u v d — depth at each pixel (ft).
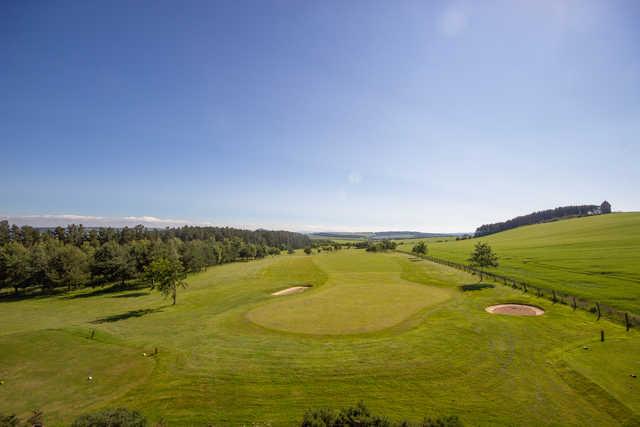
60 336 90.74
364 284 170.91
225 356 71.41
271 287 177.06
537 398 49.62
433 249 430.20
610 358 61.21
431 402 49.55
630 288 119.55
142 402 53.57
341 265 274.77
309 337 84.07
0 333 115.24
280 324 98.32
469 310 104.58
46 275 219.00
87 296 203.21
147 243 293.02
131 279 247.91
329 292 150.71
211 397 53.78
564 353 64.95
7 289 252.62
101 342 86.07
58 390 59.47
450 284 157.89
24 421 49.67
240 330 94.27
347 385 55.72
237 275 247.50
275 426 45.14
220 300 150.30
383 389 53.98
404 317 99.86
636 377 53.21
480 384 54.44
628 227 342.03
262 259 435.53
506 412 46.24
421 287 154.40
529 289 129.49
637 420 42.50
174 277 153.38
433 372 59.21
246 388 56.13
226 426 45.57
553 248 273.33
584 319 88.43
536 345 70.38
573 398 49.16
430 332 83.10
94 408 52.70
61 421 49.19
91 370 67.62
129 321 120.06
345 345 76.07
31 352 78.59
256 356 70.64
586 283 134.31
